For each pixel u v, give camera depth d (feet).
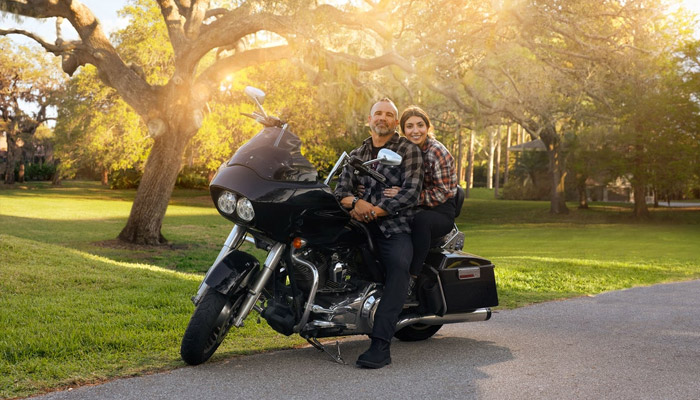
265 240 14.42
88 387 12.06
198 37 55.47
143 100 56.59
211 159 124.57
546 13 71.92
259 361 14.47
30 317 18.29
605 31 84.64
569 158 116.98
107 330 16.66
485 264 17.35
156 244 59.88
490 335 18.26
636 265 42.01
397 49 58.18
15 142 198.49
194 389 12.12
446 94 64.28
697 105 102.37
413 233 15.57
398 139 15.60
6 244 30.73
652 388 12.77
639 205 121.08
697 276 37.17
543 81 89.20
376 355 14.15
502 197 180.65
